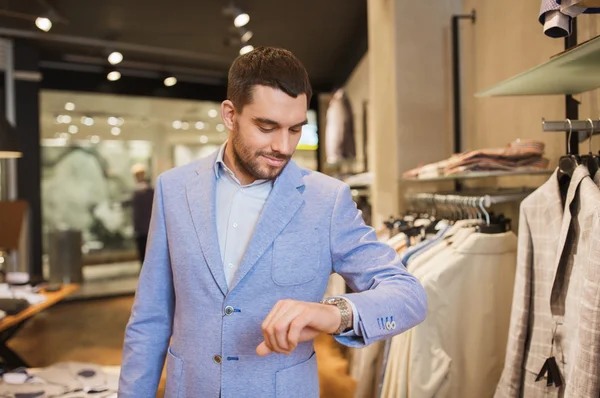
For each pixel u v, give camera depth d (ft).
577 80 4.55
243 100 3.04
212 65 22.31
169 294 3.77
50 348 14.12
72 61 21.03
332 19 16.61
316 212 3.43
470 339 5.34
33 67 19.35
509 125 7.51
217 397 3.30
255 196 3.52
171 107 24.20
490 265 5.39
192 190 3.62
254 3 14.99
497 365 5.38
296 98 3.00
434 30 9.81
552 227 4.25
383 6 10.53
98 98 22.54
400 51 9.75
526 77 4.40
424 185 9.77
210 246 3.39
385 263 3.25
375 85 11.43
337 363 11.71
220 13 15.97
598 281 3.34
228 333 3.30
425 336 5.25
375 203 11.49
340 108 18.31
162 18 16.42
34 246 19.47
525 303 4.42
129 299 21.11
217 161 3.58
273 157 3.14
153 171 24.79
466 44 9.31
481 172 5.68
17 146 9.70
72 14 15.93
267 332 2.52
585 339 3.37
